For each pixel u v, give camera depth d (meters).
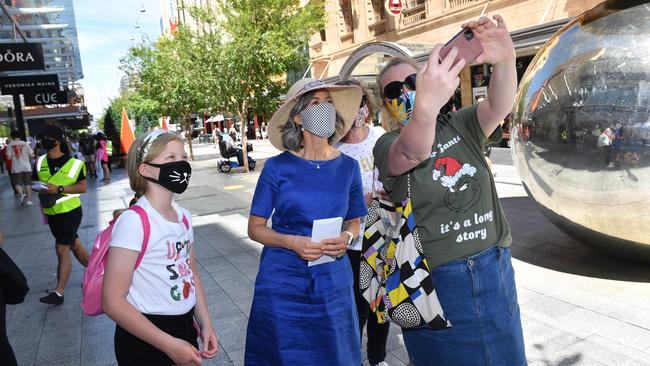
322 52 27.78
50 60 19.39
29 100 14.12
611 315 3.99
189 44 17.94
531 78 4.88
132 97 32.56
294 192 2.43
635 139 4.01
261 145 34.16
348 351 2.51
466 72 20.22
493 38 1.86
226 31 16.92
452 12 18.78
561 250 5.72
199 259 6.52
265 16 16.75
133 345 2.26
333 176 2.50
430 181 2.09
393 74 2.24
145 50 25.44
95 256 2.33
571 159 4.43
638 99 3.98
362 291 2.47
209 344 2.46
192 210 10.34
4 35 15.13
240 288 5.33
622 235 4.40
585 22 4.52
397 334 4.02
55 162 5.23
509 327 2.15
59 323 4.76
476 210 2.12
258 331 2.47
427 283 2.07
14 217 11.48
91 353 4.10
